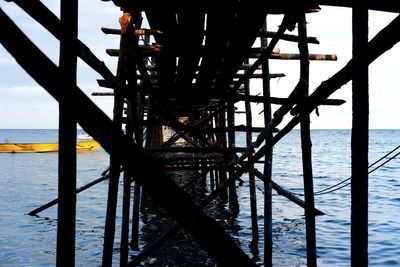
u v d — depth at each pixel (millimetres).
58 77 947
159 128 17094
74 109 943
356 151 2301
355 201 2336
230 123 8406
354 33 2303
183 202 972
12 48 901
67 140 1937
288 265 6449
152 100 7457
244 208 11461
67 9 1995
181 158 8508
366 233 2314
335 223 9625
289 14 3336
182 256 6809
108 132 952
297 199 8586
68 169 1945
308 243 3643
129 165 959
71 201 1966
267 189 5160
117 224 9625
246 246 7500
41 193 15055
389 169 25625
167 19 3311
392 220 10000
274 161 31844
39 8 1736
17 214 10898
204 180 13641
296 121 3137
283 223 9523
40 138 105562
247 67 6527
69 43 1991
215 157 9328
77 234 8648
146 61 6754
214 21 3254
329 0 1868
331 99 3619
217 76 5980
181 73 5555
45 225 9570
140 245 7594
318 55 4781
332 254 7172
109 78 3441
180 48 4055
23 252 7379
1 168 24484
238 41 3818
